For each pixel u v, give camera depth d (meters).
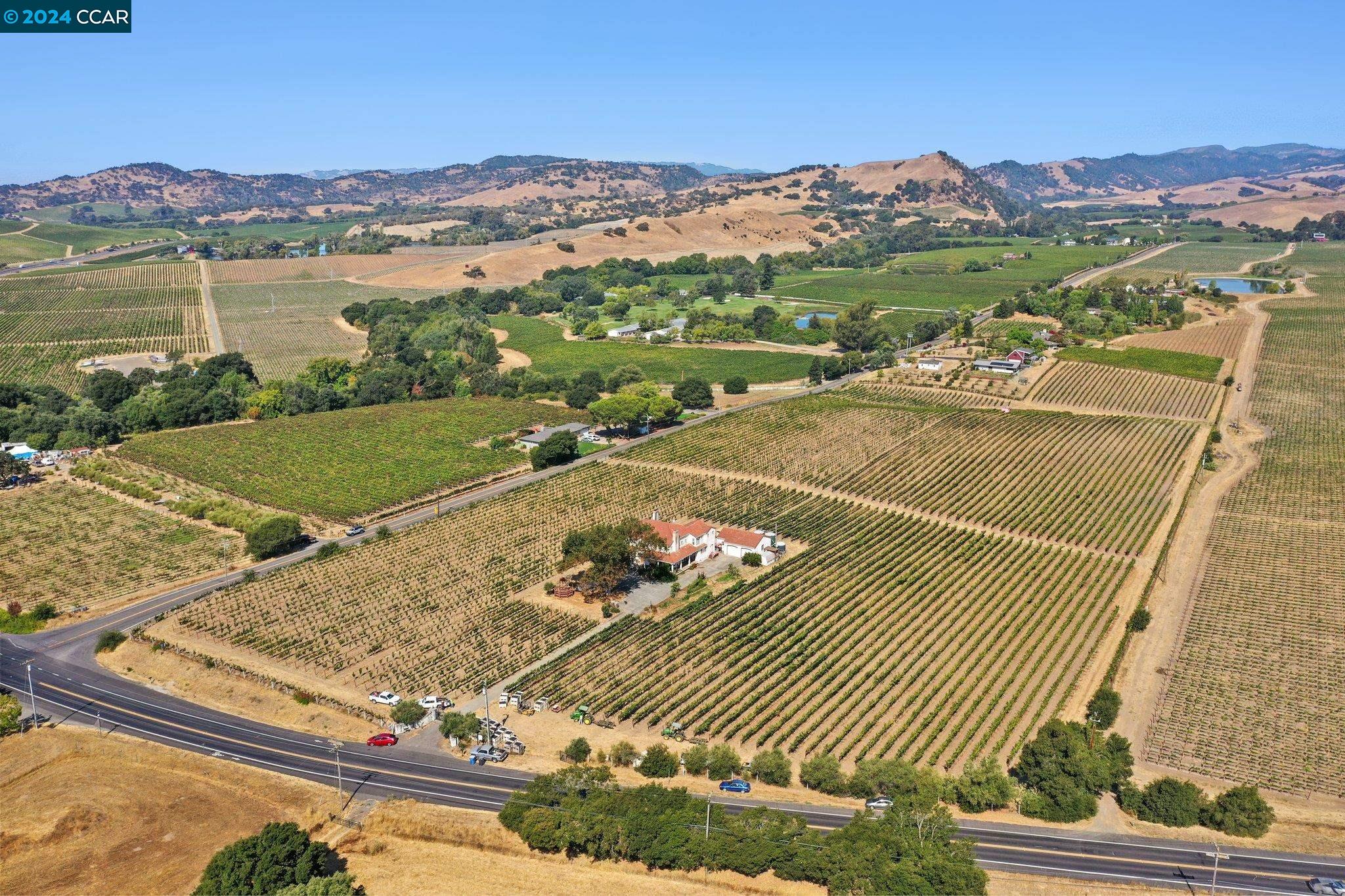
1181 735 122.56
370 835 93.75
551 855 91.25
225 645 138.75
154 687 127.81
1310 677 135.00
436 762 109.31
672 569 166.12
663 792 99.00
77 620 147.75
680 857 89.06
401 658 135.50
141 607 152.62
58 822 93.94
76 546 177.38
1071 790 103.00
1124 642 143.75
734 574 164.75
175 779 103.44
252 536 170.50
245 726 117.25
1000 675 133.88
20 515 192.50
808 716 120.31
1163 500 198.75
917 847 88.44
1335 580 162.12
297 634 142.25
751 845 89.44
